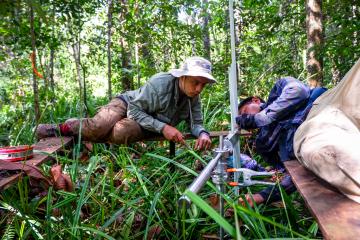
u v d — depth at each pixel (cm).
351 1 464
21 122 424
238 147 250
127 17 661
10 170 211
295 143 192
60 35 549
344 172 150
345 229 117
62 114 506
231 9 257
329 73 745
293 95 247
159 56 884
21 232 186
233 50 263
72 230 190
